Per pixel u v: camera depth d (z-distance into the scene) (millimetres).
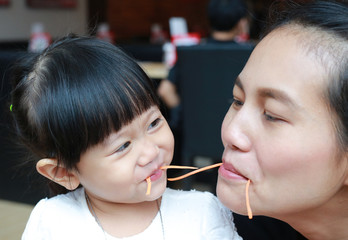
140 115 835
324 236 772
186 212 928
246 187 705
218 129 2176
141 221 905
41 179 1141
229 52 2020
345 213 718
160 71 2992
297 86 641
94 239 884
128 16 8672
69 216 918
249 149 692
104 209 905
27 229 953
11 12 6414
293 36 676
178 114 2521
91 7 7758
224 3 2492
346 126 630
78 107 820
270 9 835
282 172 664
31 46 3619
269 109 662
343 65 628
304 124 643
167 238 896
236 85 737
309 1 752
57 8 7098
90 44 926
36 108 866
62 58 888
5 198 2535
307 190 667
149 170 843
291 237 907
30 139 915
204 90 2160
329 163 650
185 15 9117
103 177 836
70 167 858
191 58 2146
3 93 2027
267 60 677
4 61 1990
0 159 2465
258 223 938
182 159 2375
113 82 840
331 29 659
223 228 913
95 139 815
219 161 2496
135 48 4363
